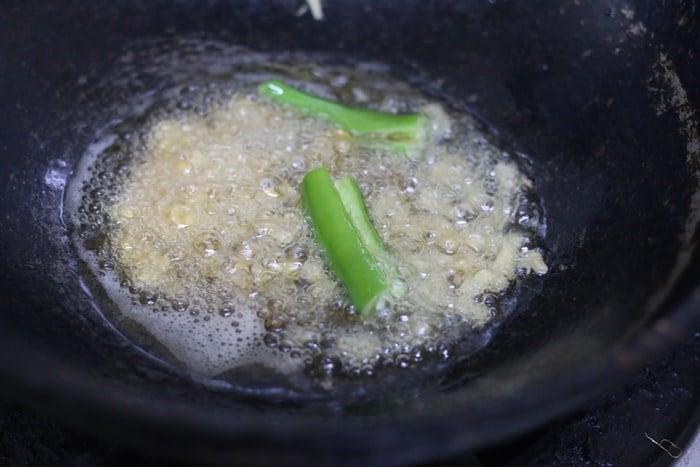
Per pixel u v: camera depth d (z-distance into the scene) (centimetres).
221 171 28
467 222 27
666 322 19
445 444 18
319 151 28
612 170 26
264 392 23
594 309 23
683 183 23
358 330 25
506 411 18
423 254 26
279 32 30
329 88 30
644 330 20
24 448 22
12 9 26
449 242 26
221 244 26
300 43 30
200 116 29
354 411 22
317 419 21
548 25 27
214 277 25
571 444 23
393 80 30
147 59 29
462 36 29
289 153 28
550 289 25
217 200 27
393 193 27
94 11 27
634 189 24
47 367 20
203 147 28
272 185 27
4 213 25
